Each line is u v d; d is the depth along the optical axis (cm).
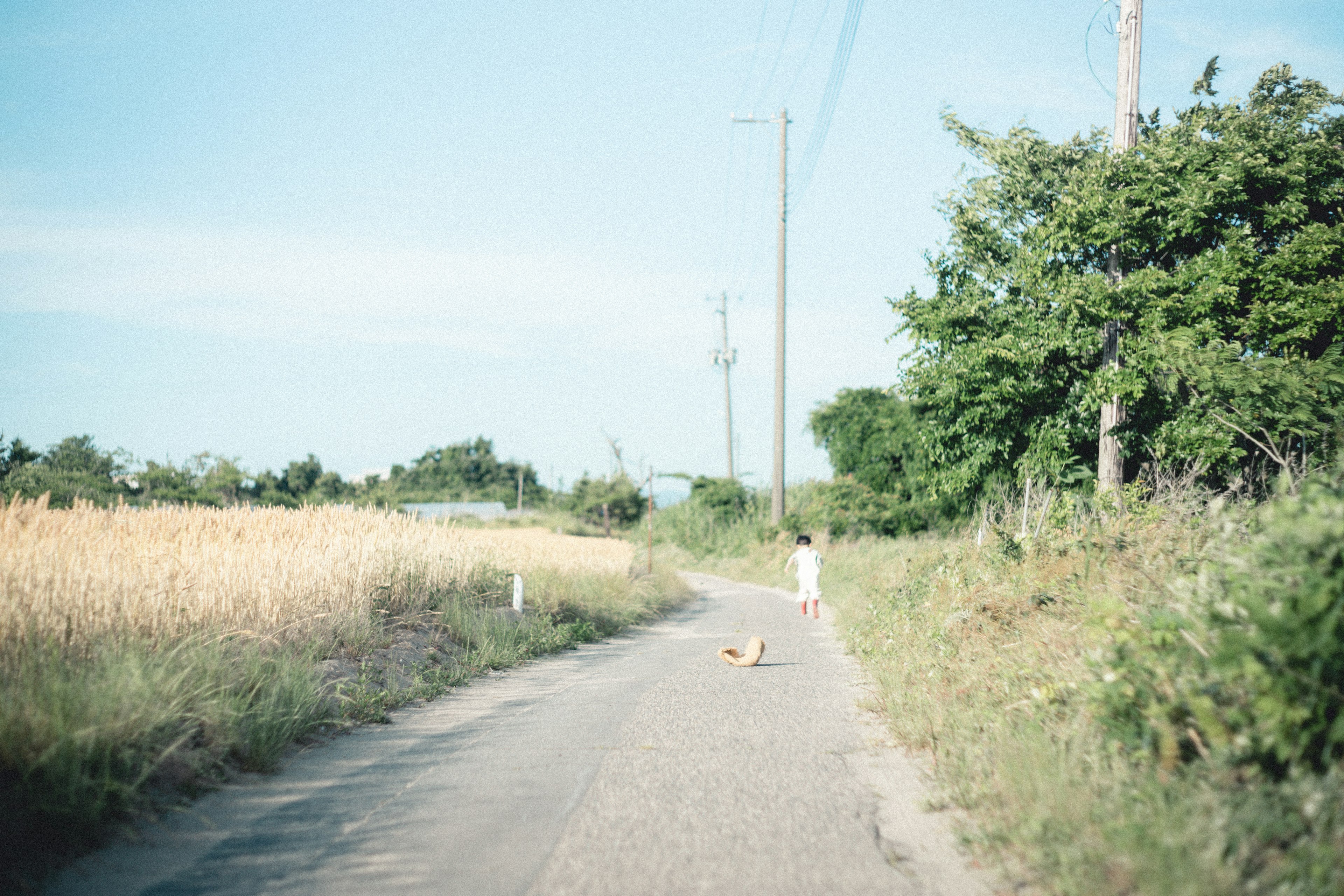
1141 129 1755
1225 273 1362
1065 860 367
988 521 1257
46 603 655
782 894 375
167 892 371
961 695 681
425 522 1473
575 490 7631
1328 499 398
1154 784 411
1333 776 364
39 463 2016
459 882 385
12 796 419
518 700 853
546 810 491
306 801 507
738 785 543
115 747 489
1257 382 1116
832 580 2592
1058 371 1614
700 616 1930
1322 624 362
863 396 3862
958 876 396
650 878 391
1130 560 741
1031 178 1775
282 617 867
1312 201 1484
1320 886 313
